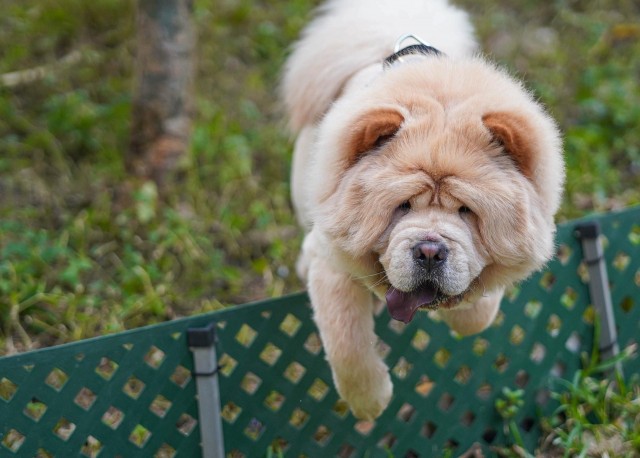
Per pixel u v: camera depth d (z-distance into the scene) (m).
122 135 5.54
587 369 3.76
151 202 4.91
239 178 5.38
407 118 2.71
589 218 3.80
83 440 3.00
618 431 3.51
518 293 3.64
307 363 3.34
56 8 6.48
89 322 4.20
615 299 3.90
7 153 5.40
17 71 6.00
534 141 2.68
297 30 6.64
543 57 6.55
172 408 3.12
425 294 2.70
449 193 2.60
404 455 3.48
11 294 4.23
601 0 7.22
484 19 6.92
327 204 2.79
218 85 6.19
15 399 2.89
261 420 3.29
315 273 3.15
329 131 2.88
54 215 4.98
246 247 4.95
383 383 3.13
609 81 6.29
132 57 6.21
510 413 3.56
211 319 3.15
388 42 3.58
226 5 6.85
